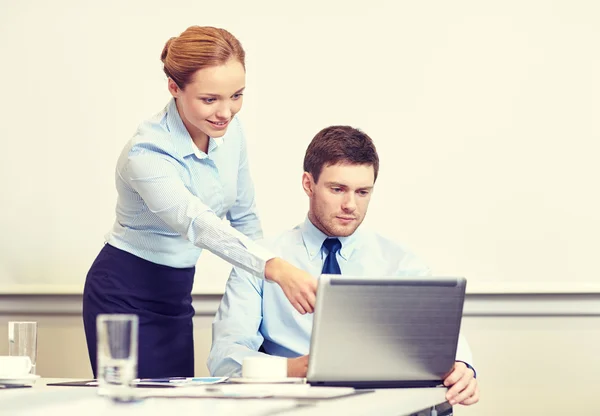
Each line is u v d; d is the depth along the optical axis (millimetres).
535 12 4398
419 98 4414
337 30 4449
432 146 4402
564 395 4312
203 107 2871
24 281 4566
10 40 4621
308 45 4461
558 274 4348
